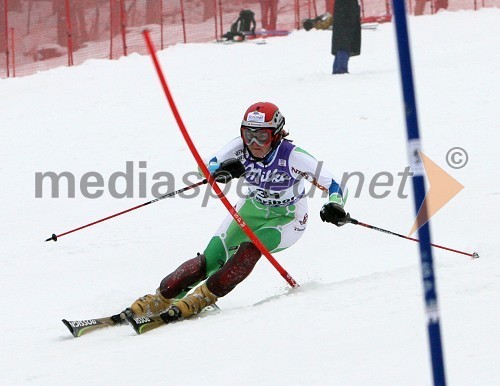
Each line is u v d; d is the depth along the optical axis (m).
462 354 9.75
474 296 12.23
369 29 61.06
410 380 9.21
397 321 11.57
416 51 50.41
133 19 68.94
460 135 29.66
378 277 14.59
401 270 14.92
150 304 15.52
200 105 39.34
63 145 34.19
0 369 12.77
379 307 12.48
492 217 21.02
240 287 17.97
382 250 19.56
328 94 38.38
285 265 19.41
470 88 36.44
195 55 53.91
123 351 12.64
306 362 10.49
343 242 20.84
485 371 9.10
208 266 15.73
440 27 59.97
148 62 52.50
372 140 30.33
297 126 33.06
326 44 56.12
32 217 26.19
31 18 68.00
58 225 25.25
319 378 9.79
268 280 18.22
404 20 5.75
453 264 14.73
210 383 10.22
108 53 63.94
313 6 71.06
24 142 35.16
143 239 23.20
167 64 51.56
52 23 67.31
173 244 22.53
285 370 10.30
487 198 22.73
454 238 19.11
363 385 9.31
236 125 34.88
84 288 19.22
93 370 11.71
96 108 40.84
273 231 15.79
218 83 44.59
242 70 48.19
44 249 23.00
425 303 6.32
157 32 67.50
